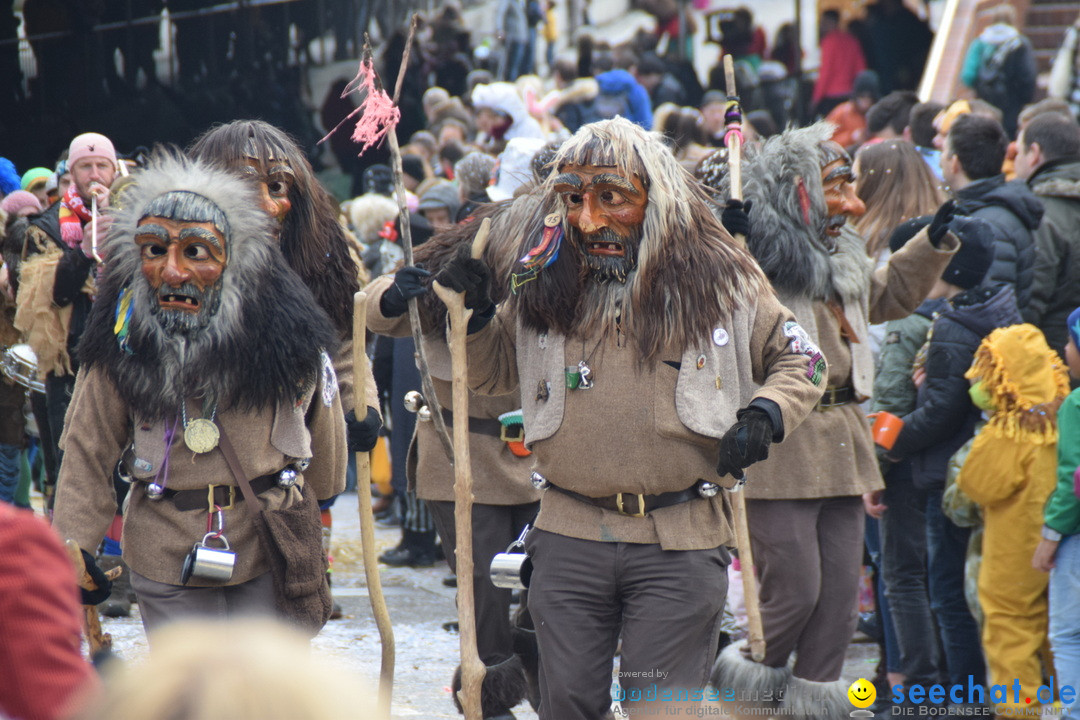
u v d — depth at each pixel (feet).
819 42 146.41
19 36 114.62
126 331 31.89
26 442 66.39
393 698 47.62
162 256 31.73
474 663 33.09
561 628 32.55
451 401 43.78
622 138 32.12
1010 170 68.85
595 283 32.76
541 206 34.30
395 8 137.49
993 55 109.19
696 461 32.17
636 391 32.09
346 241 42.37
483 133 103.76
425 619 60.75
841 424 42.73
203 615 32.17
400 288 34.73
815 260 41.96
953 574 47.26
